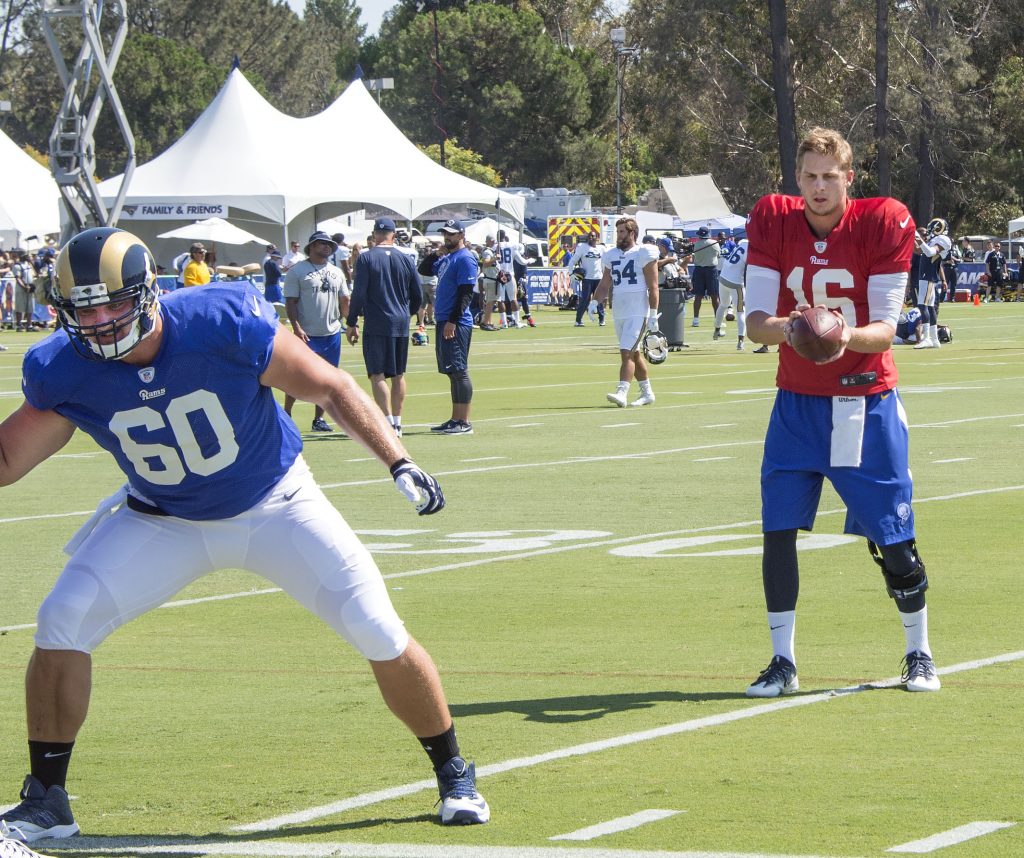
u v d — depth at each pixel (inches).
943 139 4411.9
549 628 512.1
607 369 1731.1
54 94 6628.9
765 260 419.8
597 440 1069.8
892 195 4817.9
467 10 5994.1
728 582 584.4
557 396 1413.6
